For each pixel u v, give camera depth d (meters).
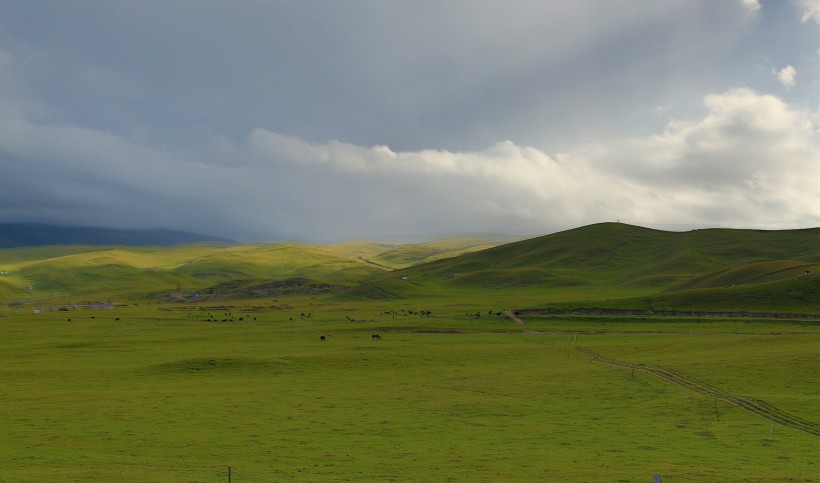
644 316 172.50
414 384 89.19
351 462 46.53
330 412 68.50
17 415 64.44
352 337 151.62
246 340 146.38
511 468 44.66
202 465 45.00
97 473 41.03
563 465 45.78
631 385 84.12
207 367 100.69
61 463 44.75
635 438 56.44
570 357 115.44
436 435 57.50
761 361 93.12
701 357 102.00
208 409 69.06
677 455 49.69
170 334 159.50
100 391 81.00
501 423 63.44
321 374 98.25
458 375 97.62
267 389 84.12
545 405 73.50
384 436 56.88
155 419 63.16
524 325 170.25
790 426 61.44
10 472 41.12
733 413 67.06
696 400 73.31
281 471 43.31
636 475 42.31
